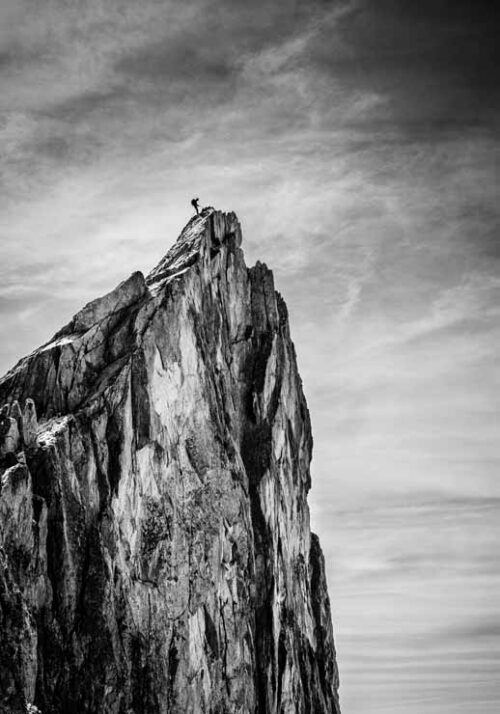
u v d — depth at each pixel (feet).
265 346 500.74
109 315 437.99
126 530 401.08
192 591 418.72
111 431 407.85
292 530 502.79
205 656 419.33
